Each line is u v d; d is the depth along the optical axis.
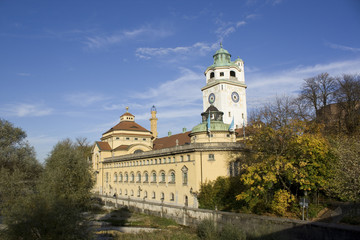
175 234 35.56
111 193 78.06
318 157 34.19
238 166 47.03
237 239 28.67
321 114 52.28
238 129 65.56
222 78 77.88
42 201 23.89
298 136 34.31
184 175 50.50
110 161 78.94
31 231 22.83
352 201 31.78
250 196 36.81
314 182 33.34
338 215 31.67
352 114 46.22
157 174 57.94
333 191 33.12
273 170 34.38
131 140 84.06
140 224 44.00
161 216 47.75
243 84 79.06
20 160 55.84
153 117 101.75
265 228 29.39
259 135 37.72
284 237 28.34
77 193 48.56
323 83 53.91
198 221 39.94
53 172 47.50
